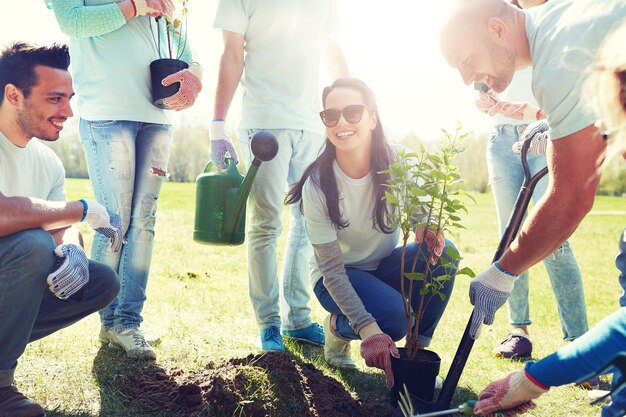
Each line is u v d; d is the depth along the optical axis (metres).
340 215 2.94
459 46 2.27
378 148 2.99
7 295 2.34
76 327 3.76
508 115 3.35
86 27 3.16
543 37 2.14
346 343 3.27
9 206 2.37
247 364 2.75
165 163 3.53
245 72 3.66
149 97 3.39
